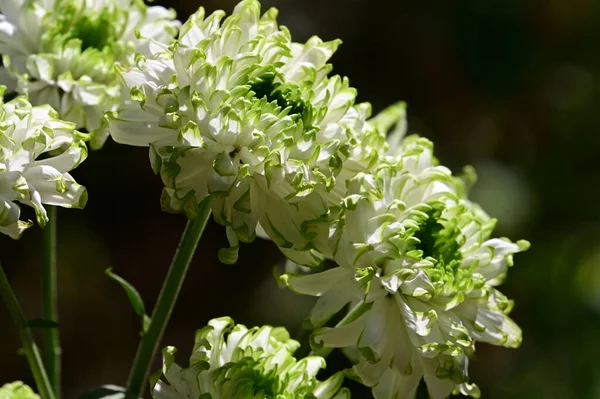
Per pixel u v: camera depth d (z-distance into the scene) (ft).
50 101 2.60
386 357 2.42
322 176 2.38
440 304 2.45
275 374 2.46
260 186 2.41
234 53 2.44
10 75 2.62
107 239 4.31
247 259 4.38
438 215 2.49
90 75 2.63
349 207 2.40
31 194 2.37
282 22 4.42
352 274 2.43
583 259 4.42
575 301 4.33
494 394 4.28
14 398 2.56
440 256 2.47
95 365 4.25
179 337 4.23
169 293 2.48
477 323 2.46
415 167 2.50
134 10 2.67
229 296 4.33
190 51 2.39
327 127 2.43
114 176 4.30
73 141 2.42
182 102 2.37
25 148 2.37
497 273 2.50
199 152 2.38
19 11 2.63
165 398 2.44
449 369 2.43
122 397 2.51
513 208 4.40
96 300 4.29
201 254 4.36
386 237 2.41
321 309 2.42
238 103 2.39
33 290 4.22
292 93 2.43
